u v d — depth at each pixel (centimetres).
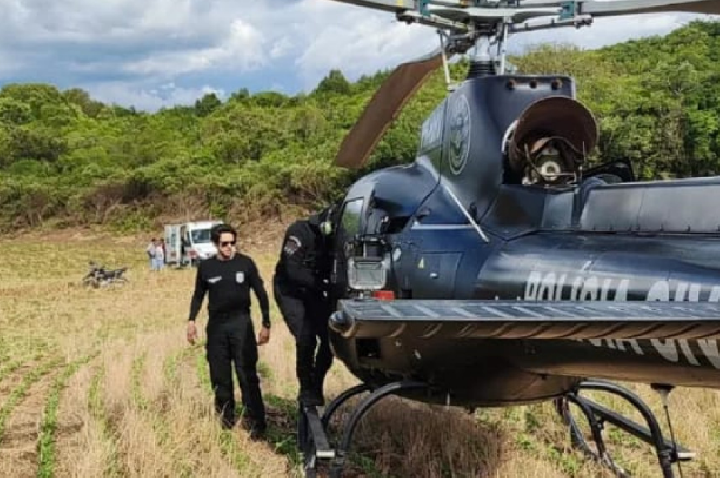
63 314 1970
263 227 4878
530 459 640
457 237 540
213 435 708
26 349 1327
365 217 625
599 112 3250
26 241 5231
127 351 1195
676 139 3066
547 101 505
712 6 506
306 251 679
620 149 3077
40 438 725
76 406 843
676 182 417
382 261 590
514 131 516
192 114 8869
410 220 586
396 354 533
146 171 5356
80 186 5569
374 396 534
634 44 5400
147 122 8506
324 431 573
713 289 343
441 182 593
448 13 589
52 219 5419
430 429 703
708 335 307
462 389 529
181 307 2080
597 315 311
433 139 626
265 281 2569
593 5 576
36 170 6381
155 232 5144
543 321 315
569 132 520
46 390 973
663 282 368
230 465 644
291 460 649
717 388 375
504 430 726
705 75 3284
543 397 533
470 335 362
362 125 693
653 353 371
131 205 5319
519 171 525
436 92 3666
